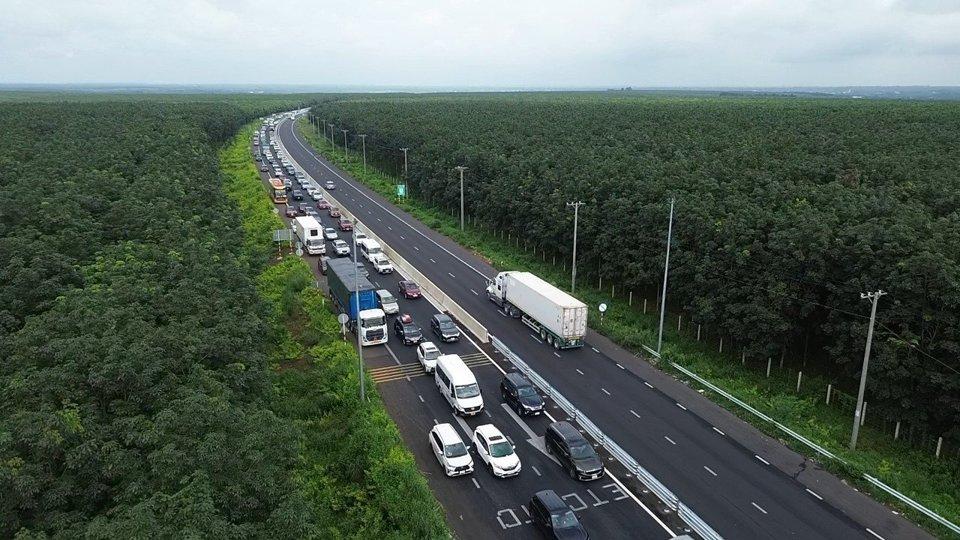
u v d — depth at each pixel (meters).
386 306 60.84
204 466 22.55
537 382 47.31
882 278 41.28
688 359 51.34
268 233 82.06
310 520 26.78
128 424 24.84
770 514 33.31
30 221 49.78
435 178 104.81
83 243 47.16
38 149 84.25
